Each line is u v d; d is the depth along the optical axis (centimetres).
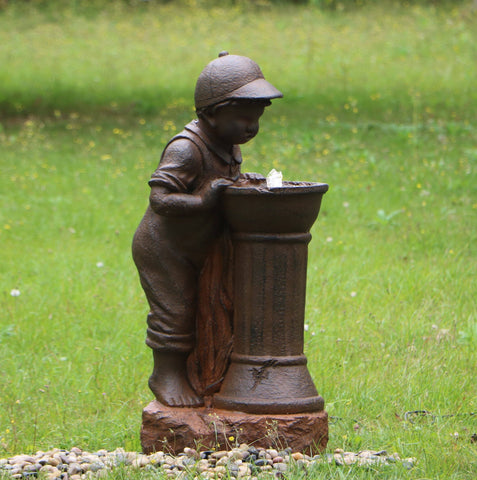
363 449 781
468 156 2081
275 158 2127
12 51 3516
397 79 3006
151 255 757
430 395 909
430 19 3838
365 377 955
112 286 1313
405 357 1016
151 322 769
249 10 4191
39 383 980
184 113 2661
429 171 1981
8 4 4241
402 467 708
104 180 2002
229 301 768
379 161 2086
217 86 730
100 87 3002
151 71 3216
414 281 1284
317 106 2683
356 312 1178
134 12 4203
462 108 2622
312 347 1054
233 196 725
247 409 737
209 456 722
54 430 852
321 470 696
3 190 1917
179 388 767
